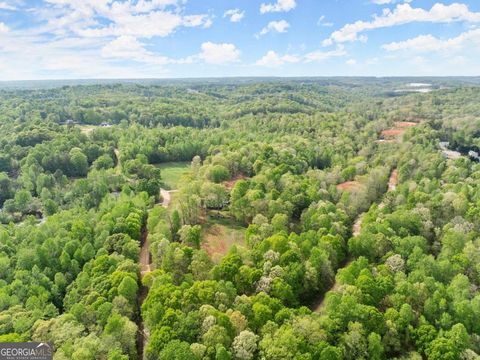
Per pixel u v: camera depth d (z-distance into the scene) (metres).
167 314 65.25
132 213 111.94
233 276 80.81
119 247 95.88
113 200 129.62
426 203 115.62
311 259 86.38
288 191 125.88
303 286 82.69
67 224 110.38
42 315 73.19
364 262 83.75
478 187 127.50
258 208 115.19
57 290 84.06
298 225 116.94
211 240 109.31
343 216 110.19
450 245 93.88
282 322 66.75
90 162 192.00
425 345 64.38
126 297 76.00
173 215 108.25
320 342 61.50
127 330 65.94
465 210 111.75
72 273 90.69
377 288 74.12
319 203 117.44
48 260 93.50
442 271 83.25
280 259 85.50
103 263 86.88
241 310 68.81
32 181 162.12
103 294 77.12
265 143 191.38
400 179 158.12
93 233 106.00
